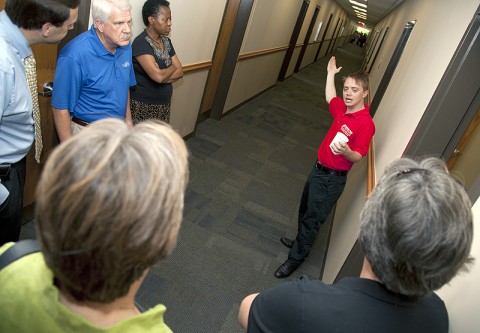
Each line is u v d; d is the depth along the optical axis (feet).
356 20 77.41
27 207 6.60
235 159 12.23
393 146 6.37
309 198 7.16
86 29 6.04
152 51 7.00
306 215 7.22
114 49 5.47
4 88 3.66
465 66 4.32
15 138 4.17
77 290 1.37
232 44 13.84
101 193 1.22
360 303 1.96
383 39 22.50
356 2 34.65
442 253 1.73
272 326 2.10
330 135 6.93
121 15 5.02
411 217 1.76
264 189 10.89
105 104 5.65
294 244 7.54
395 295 1.97
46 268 1.56
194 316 6.00
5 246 1.73
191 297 6.35
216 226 8.47
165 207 1.36
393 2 24.07
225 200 9.67
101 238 1.23
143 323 1.56
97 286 1.34
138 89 7.29
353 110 6.59
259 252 8.08
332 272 6.88
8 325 1.51
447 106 4.55
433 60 6.07
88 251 1.26
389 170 2.15
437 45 6.28
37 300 1.48
